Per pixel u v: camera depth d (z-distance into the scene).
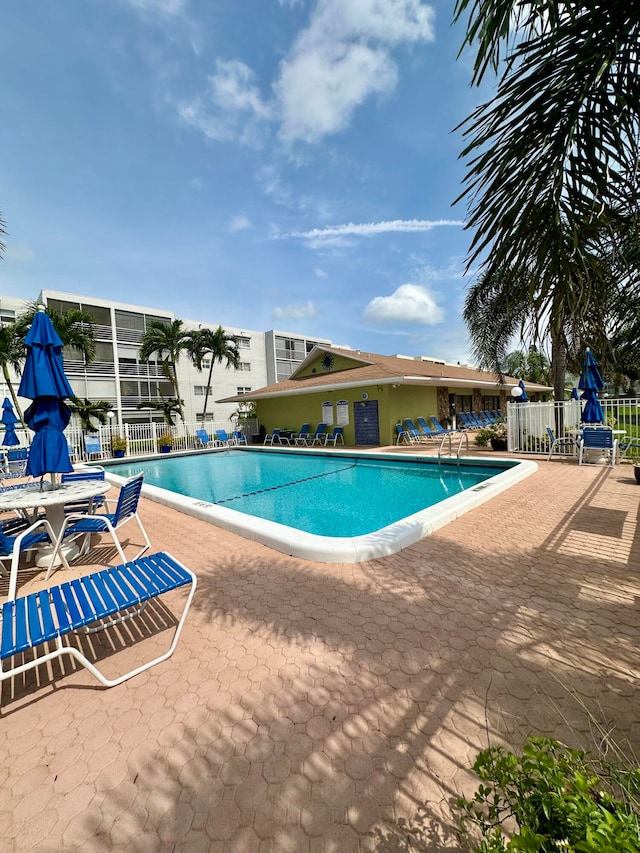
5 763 1.85
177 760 1.83
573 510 5.53
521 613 2.95
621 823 0.87
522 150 1.90
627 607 2.98
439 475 10.66
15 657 2.71
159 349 26.09
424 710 2.06
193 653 2.65
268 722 2.03
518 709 2.03
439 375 18.27
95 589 2.64
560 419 11.33
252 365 37.78
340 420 17.47
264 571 3.97
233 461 15.70
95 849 1.47
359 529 6.44
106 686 2.36
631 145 1.67
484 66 1.93
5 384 22.11
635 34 1.53
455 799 1.58
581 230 1.87
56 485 4.55
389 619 2.96
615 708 2.01
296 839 1.47
